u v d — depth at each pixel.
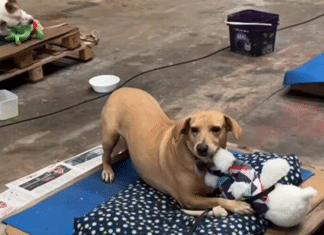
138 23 6.54
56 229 2.55
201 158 2.38
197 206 2.49
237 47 5.42
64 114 4.23
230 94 4.48
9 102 4.13
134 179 2.98
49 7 7.37
